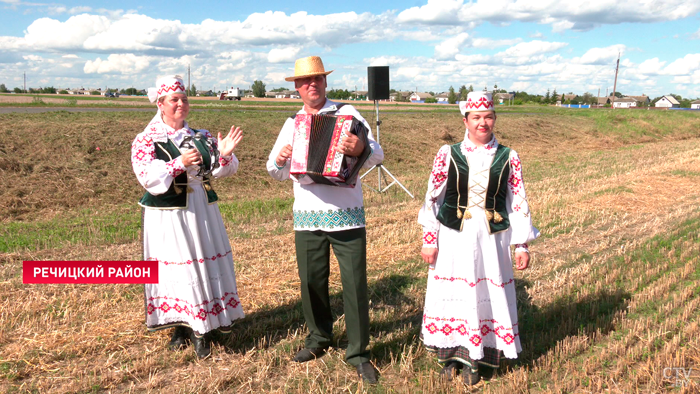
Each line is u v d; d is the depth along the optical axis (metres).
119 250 7.45
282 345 4.37
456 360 3.92
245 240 7.89
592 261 6.78
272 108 37.69
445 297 3.75
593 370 3.93
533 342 4.45
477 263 3.65
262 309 5.20
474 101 3.58
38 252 7.22
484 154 3.67
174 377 3.87
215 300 4.18
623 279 6.08
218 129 18.70
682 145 25.52
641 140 29.97
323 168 3.56
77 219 9.42
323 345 4.20
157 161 3.87
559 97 122.19
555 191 12.25
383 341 4.46
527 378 3.79
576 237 8.09
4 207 9.86
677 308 5.08
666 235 8.02
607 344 4.36
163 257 4.05
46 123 15.00
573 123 32.78
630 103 124.25
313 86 3.78
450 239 3.71
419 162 18.91
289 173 4.05
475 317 3.62
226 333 4.37
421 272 6.39
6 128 13.72
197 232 4.03
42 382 3.75
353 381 3.84
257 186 13.46
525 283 6.01
